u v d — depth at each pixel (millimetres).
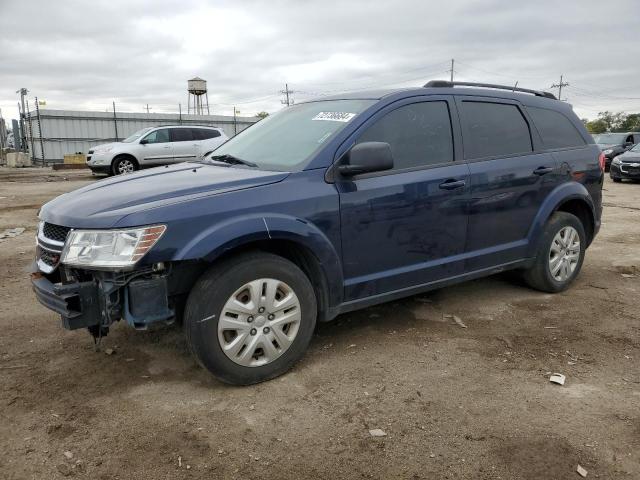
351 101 4098
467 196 4184
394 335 4094
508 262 4648
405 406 3082
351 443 2740
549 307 4719
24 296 5078
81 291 3006
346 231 3582
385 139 3840
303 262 3578
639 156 16594
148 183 3553
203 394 3236
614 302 4859
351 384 3338
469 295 5031
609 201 12359
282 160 3740
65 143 32781
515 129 4691
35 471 2539
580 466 2549
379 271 3826
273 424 2910
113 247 2926
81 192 3607
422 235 3982
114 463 2594
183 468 2557
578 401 3137
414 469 2543
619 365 3600
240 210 3180
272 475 2508
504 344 3934
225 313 3154
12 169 28031
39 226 3525
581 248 5191
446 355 3744
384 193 3719
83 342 3992
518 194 4566
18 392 3264
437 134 4129
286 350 3402
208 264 3193
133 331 4176
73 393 3254
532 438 2771
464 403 3113
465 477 2482
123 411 3047
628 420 2941
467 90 4434
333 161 3578
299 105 4625
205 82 44531
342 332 4152
